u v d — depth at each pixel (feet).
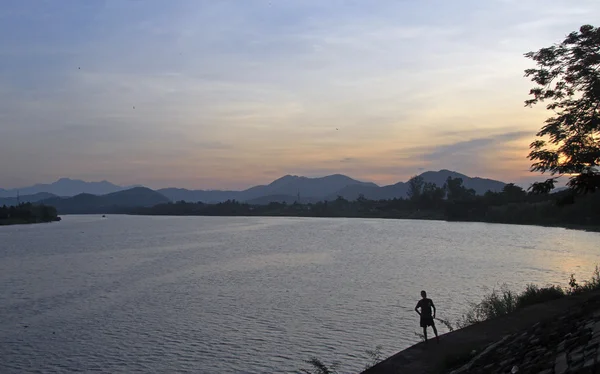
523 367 38.58
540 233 363.15
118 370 83.41
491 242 299.99
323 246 298.56
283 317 114.52
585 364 30.30
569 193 54.85
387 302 128.06
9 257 257.75
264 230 487.20
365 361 83.76
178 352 91.71
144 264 219.82
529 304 76.43
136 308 127.13
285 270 192.95
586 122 51.60
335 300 132.05
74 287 160.15
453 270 183.73
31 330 107.14
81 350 93.56
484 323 67.00
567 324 43.93
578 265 190.49
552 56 54.44
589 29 52.70
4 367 85.20
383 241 328.29
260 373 80.74
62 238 408.46
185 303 132.16
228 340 98.02
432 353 56.65
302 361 85.05
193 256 251.19
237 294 143.33
